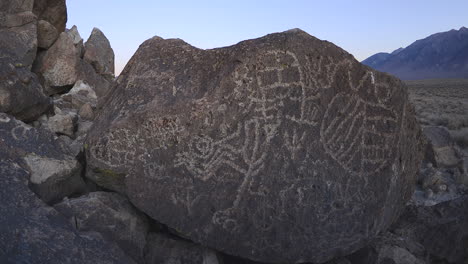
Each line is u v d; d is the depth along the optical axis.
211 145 3.39
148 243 3.60
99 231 3.31
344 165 3.64
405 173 4.09
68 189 3.56
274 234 3.48
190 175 3.41
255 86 3.42
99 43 9.01
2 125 3.38
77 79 7.30
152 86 3.66
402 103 3.89
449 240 4.45
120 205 3.49
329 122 3.57
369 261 4.04
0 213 2.75
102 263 2.87
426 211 4.61
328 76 3.56
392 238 4.22
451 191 6.53
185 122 3.38
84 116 5.90
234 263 3.81
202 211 3.43
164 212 3.44
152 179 3.42
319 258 3.62
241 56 3.42
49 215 2.96
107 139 3.41
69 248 2.81
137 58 3.95
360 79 3.67
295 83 3.47
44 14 7.30
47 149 3.48
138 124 3.40
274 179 3.46
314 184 3.54
